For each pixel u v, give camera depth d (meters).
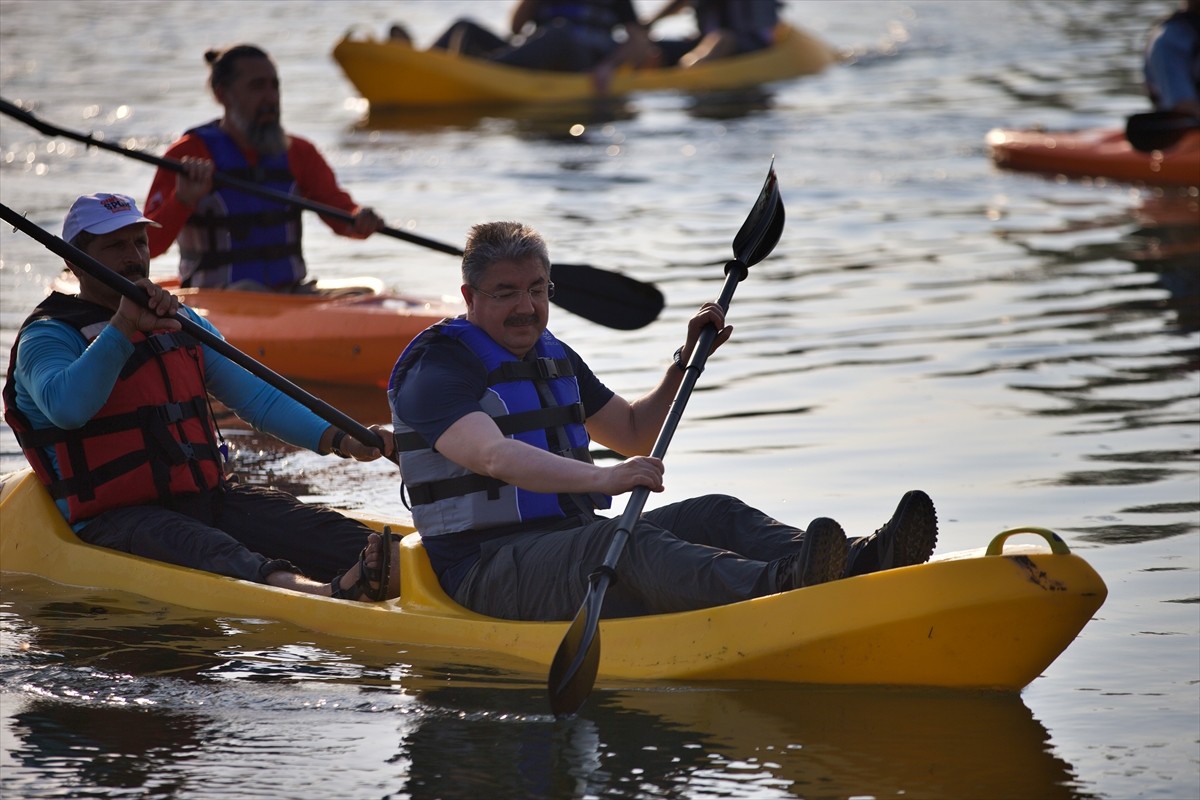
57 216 36.97
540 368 14.17
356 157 47.84
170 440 16.16
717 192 41.53
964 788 10.91
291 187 25.94
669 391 15.23
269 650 13.88
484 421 13.59
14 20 87.06
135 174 43.34
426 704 12.54
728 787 10.95
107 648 13.94
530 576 13.62
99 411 16.03
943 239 35.31
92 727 12.11
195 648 13.93
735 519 13.75
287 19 90.50
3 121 51.78
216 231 25.69
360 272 32.69
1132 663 13.26
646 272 32.16
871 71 68.06
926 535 12.85
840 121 53.78
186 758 11.52
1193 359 24.34
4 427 21.94
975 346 25.67
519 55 60.66
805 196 41.19
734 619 12.80
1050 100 57.12
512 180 43.72
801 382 23.81
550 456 13.23
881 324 27.45
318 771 11.27
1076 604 12.07
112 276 15.02
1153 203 39.16
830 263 33.03
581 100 60.12
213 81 25.50
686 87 62.50
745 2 65.44
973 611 12.11
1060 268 31.78
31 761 11.47
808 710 12.31
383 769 11.30
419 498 14.30
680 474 19.47
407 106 59.28
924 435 20.84
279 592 14.72
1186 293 29.08
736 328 27.52
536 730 12.00
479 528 14.10
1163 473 18.80
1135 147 39.34
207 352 16.94
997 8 97.44
